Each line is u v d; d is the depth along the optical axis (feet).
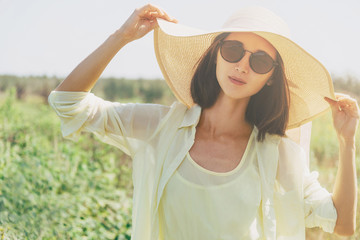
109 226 15.44
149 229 7.98
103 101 8.11
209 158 7.78
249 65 7.47
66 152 20.68
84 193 18.06
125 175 22.70
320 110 8.54
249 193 7.63
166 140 8.00
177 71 8.64
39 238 12.85
